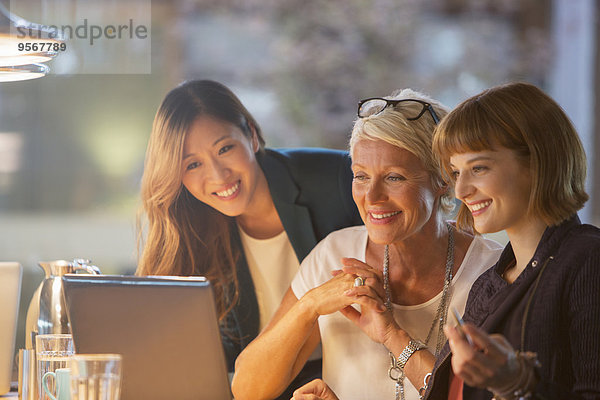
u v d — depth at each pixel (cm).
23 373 220
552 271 168
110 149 769
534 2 809
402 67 793
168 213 302
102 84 759
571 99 805
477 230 180
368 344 235
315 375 292
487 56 789
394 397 230
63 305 240
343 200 311
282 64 787
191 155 296
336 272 235
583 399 156
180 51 771
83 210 767
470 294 193
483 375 146
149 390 188
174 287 183
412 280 234
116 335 188
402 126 217
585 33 809
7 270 260
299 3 796
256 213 311
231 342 315
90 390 162
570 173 172
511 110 172
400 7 793
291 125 788
